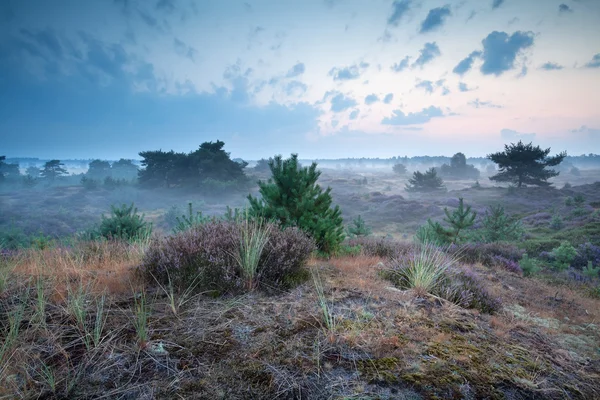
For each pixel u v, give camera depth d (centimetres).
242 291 372
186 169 8575
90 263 493
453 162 17512
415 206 4919
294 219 675
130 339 259
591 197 4650
